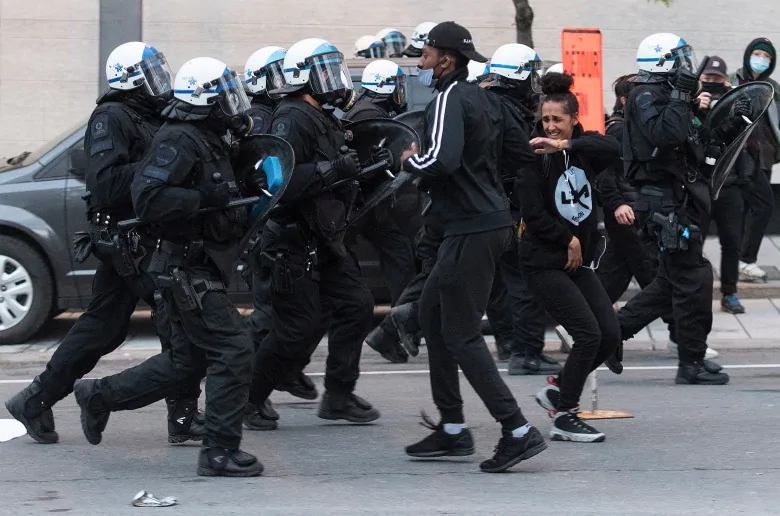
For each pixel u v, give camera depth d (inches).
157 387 650.8
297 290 698.8
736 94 856.3
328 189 681.0
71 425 774.5
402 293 983.0
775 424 751.1
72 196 1051.3
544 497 580.7
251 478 625.9
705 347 889.5
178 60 1533.0
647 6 1546.5
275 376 733.3
